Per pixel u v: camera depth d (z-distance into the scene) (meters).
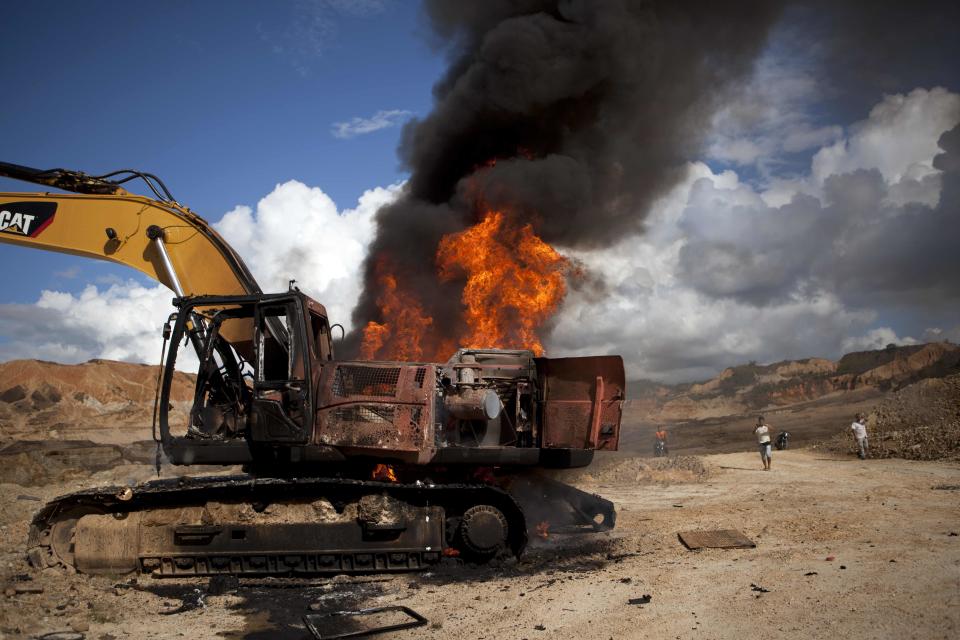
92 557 8.37
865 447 23.41
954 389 29.19
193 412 8.89
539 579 8.10
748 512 12.23
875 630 5.61
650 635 5.86
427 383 8.82
